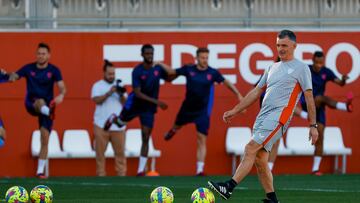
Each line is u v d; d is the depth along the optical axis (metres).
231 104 64.94
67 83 63.62
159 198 32.34
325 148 65.25
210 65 64.94
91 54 63.97
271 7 67.44
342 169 66.12
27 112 62.81
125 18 65.62
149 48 57.78
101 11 65.50
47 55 56.84
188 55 64.75
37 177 57.75
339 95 66.31
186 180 55.22
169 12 66.25
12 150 62.84
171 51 64.56
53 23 64.94
